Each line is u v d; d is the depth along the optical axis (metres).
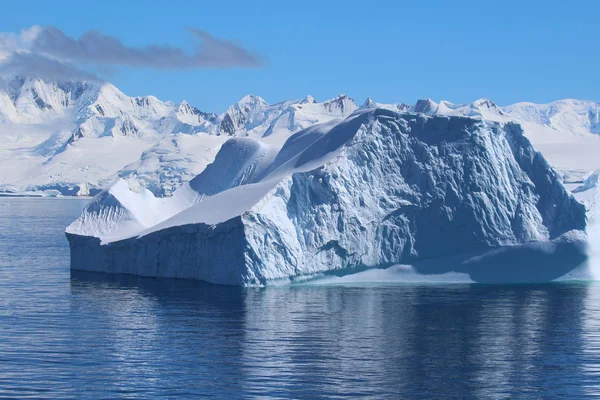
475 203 98.19
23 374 60.06
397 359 64.31
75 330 72.88
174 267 102.62
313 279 96.00
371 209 96.94
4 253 140.75
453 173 98.44
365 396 56.34
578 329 73.81
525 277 98.88
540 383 59.09
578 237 98.88
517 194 99.69
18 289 95.25
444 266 99.06
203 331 72.31
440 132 99.38
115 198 117.88
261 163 132.50
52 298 88.75
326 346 67.56
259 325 74.50
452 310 81.38
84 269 114.25
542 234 99.06
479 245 98.50
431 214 98.25
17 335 71.06
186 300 86.25
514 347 67.88
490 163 98.81
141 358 64.12
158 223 110.88
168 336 70.69
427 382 59.03
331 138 105.44
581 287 95.38
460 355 65.50
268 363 62.97
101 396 55.84
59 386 57.62
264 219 92.81
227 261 95.50
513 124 100.81
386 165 98.56
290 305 83.31
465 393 57.09
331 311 80.38
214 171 137.88
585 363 63.66
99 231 115.00
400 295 89.25
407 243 98.38
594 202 101.31
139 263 106.44
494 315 79.19
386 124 99.50
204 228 96.25
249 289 92.25
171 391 56.84
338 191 95.50
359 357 64.69
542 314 79.81
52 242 165.25
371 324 75.12
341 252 96.06
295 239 94.31
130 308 82.56
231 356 64.69
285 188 94.69
